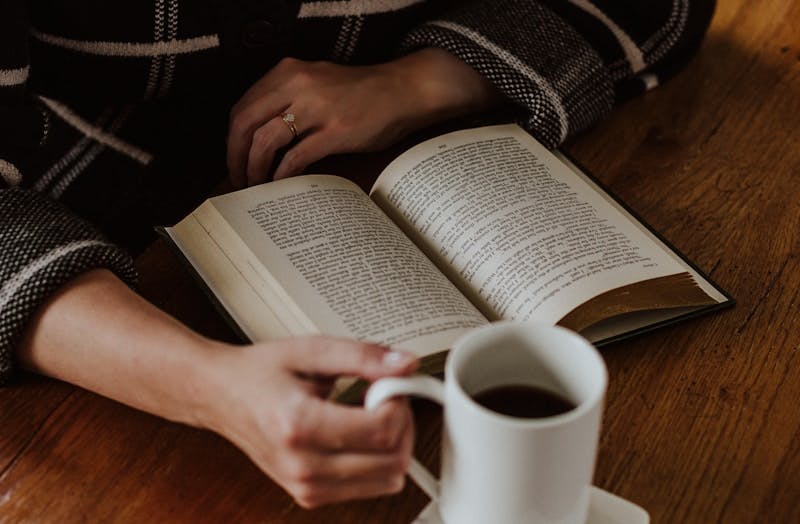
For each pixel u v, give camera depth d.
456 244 0.81
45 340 0.71
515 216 0.81
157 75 1.00
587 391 0.56
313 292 0.72
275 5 0.98
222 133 1.09
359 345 0.59
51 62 0.98
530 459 0.52
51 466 0.70
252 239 0.77
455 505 0.58
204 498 0.68
